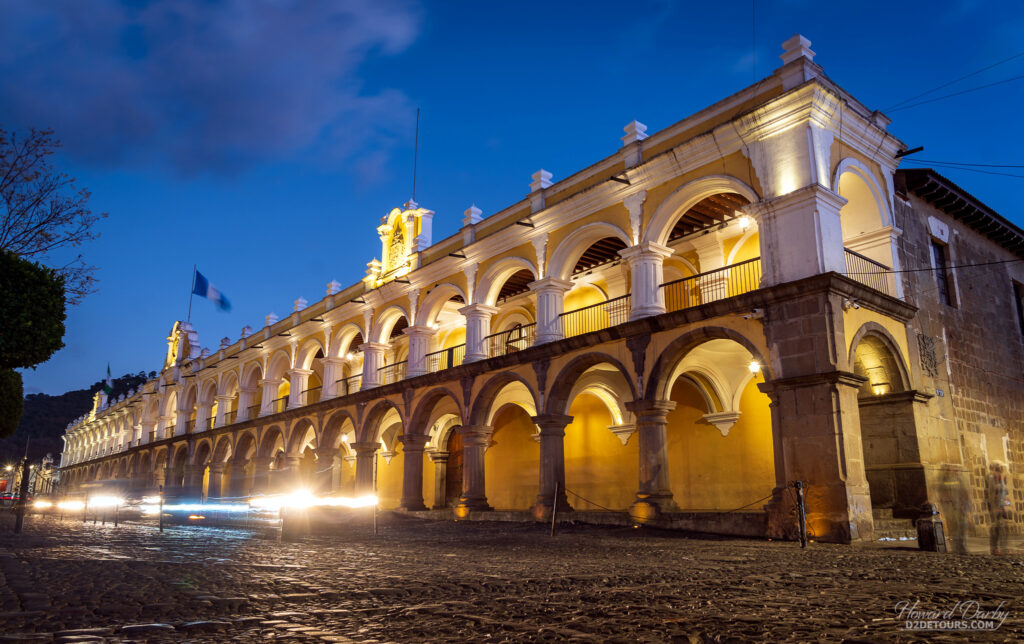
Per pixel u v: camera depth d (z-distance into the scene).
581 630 4.05
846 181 16.94
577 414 25.11
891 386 15.76
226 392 40.78
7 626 4.09
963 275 19.44
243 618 4.41
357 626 4.18
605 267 23.44
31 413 126.62
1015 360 20.53
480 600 5.19
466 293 24.08
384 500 33.62
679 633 3.96
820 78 15.15
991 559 9.09
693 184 17.02
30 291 13.02
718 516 14.66
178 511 26.05
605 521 17.08
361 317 29.91
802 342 13.91
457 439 29.97
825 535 12.74
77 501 38.66
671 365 16.75
